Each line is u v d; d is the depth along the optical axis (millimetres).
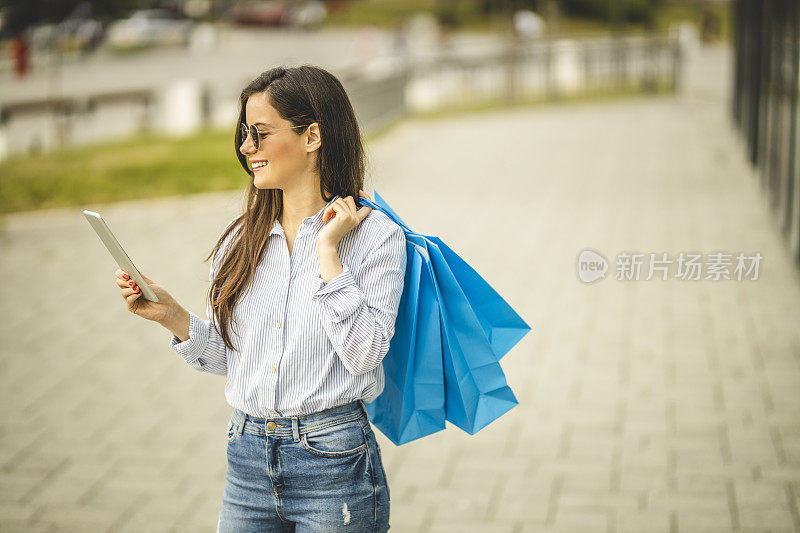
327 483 4086
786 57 14695
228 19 75000
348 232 4078
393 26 74125
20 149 26109
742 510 6883
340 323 3822
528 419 8625
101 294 13055
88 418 9070
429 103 35219
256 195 4250
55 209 18297
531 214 16812
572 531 6727
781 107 15016
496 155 23438
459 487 7465
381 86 28375
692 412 8570
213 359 4340
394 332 4168
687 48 40875
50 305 12641
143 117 31391
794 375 9289
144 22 58156
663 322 11031
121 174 21203
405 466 7867
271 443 4094
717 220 15734
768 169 16719
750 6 21500
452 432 8461
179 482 7762
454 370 4184
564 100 35938
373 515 4215
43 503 7473
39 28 41844
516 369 9805
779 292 11883
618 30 71000
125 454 8289
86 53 47906
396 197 18734
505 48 40406
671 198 17656
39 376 10188
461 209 17438
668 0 80312
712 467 7539
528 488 7387
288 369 4012
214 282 4238
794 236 13109
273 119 3959
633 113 31297
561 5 74625
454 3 80875
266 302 4082
